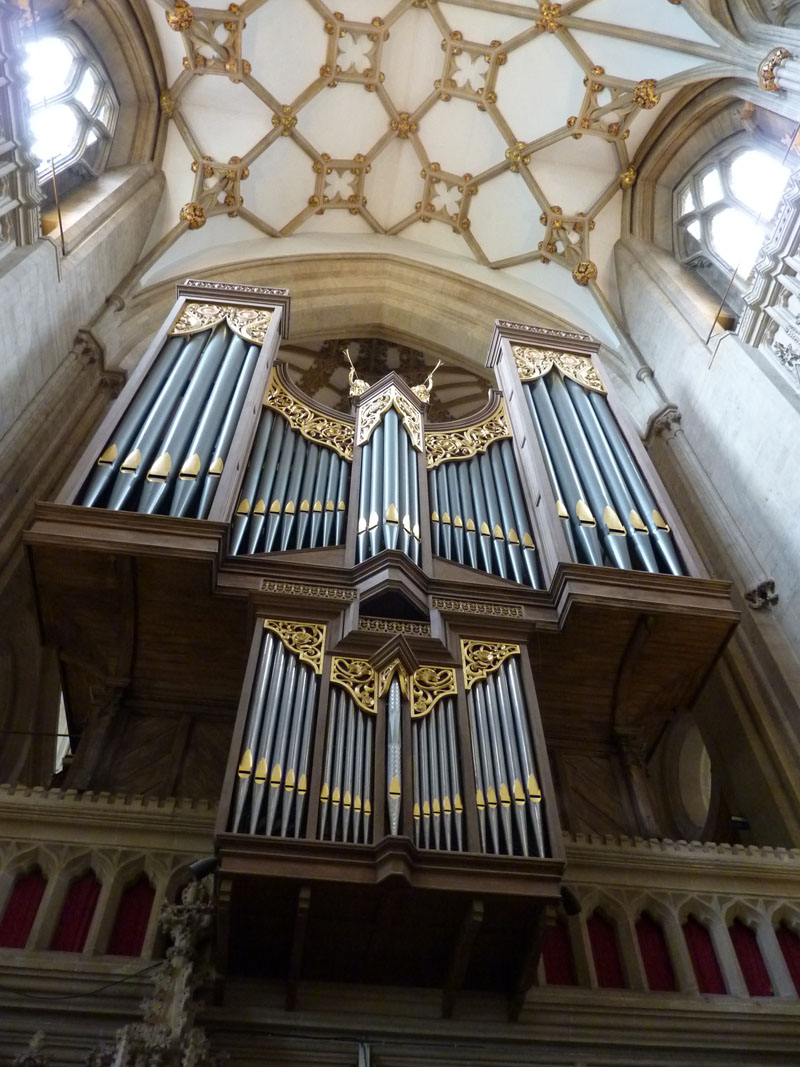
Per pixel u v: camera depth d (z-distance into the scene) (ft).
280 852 18.44
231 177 51.29
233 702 29.25
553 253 53.01
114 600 26.78
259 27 47.98
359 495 30.73
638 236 51.42
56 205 40.47
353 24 49.42
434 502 31.89
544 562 29.37
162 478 28.55
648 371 45.73
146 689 28.96
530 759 21.47
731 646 33.65
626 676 28.50
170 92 49.34
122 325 44.14
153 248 47.75
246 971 20.25
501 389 39.83
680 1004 21.02
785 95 38.52
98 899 21.20
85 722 30.71
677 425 42.06
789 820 28.96
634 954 21.98
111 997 19.22
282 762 20.33
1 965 19.44
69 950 20.35
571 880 23.18
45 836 22.12
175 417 31.96
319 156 53.88
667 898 23.34
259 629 24.07
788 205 35.09
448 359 54.54
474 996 20.52
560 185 52.80
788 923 23.45
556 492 31.63
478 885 18.56
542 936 19.06
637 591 26.99
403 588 25.76
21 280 34.01
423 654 23.77
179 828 22.52
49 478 35.58
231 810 19.22
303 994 20.12
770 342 36.83
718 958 22.50
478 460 35.27
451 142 54.13
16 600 33.65
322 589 26.30
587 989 21.11
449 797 20.20
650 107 48.85
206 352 36.40
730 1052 20.62
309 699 22.20
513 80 50.70
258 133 51.47
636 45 46.34
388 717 21.48
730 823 32.40
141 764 27.50
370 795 19.92
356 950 19.90
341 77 51.47
